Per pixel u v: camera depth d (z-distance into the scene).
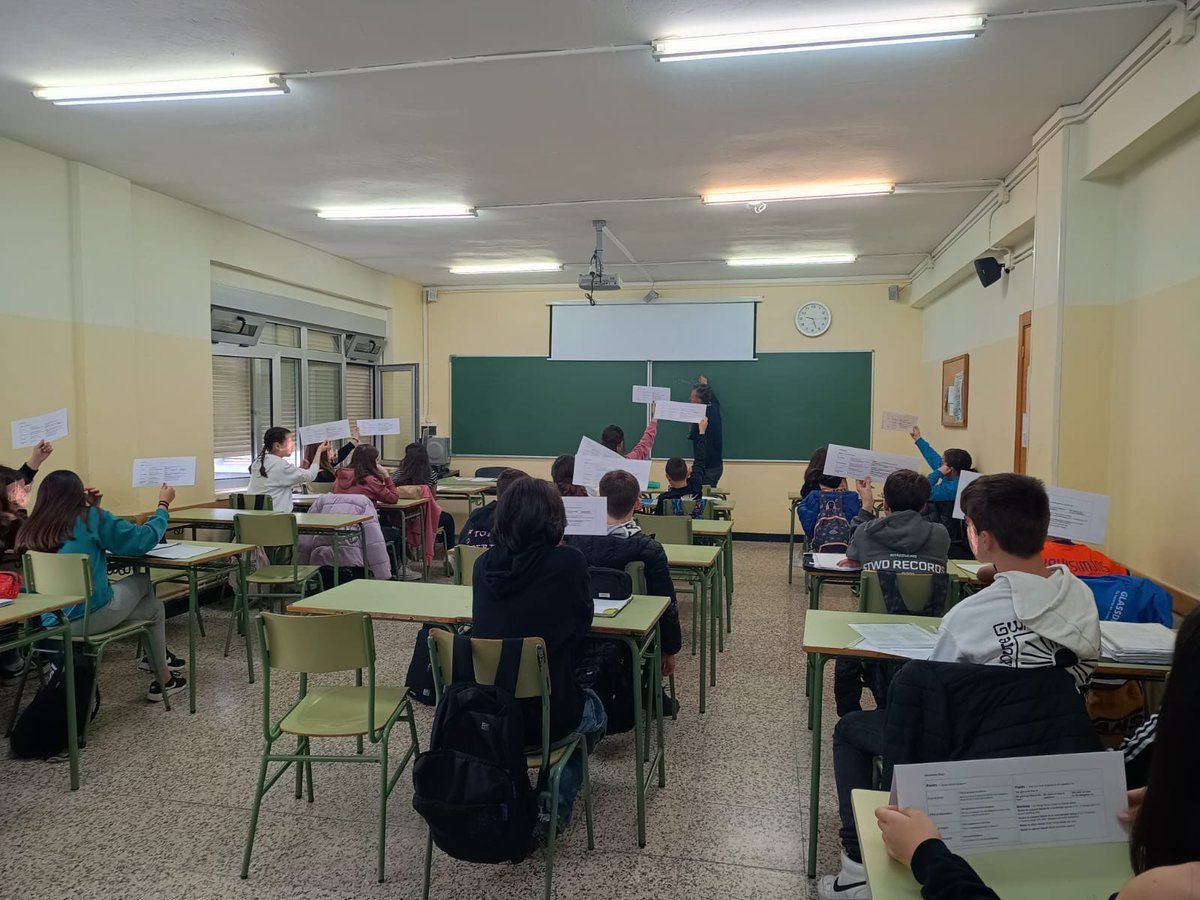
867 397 7.96
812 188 4.91
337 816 2.55
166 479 3.91
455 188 4.96
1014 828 1.06
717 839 2.42
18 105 3.62
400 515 5.94
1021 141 4.00
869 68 3.15
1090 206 3.53
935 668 1.48
